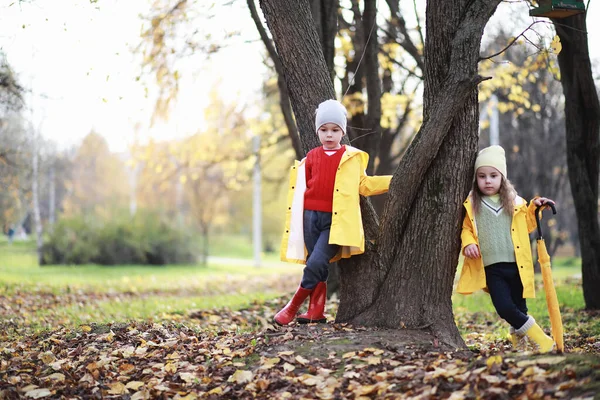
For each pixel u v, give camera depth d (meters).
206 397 4.23
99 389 4.48
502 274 5.14
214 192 32.16
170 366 4.79
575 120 9.58
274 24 5.63
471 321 9.28
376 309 5.34
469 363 4.11
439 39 5.22
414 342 4.86
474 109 5.28
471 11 5.14
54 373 4.78
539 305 10.37
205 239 31.19
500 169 5.15
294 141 11.51
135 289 15.80
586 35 9.12
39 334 6.34
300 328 5.27
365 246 5.44
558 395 3.36
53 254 27.22
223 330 6.25
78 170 49.81
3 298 11.84
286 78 5.73
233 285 18.30
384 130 14.64
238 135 18.47
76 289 14.71
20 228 48.97
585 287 9.74
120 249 28.16
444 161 5.25
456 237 5.26
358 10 11.64
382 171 14.75
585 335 7.43
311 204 5.34
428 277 5.22
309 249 5.41
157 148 17.84
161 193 44.28
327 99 5.62
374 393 3.96
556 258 35.22
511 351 4.79
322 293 5.60
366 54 10.41
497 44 15.58
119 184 50.03
